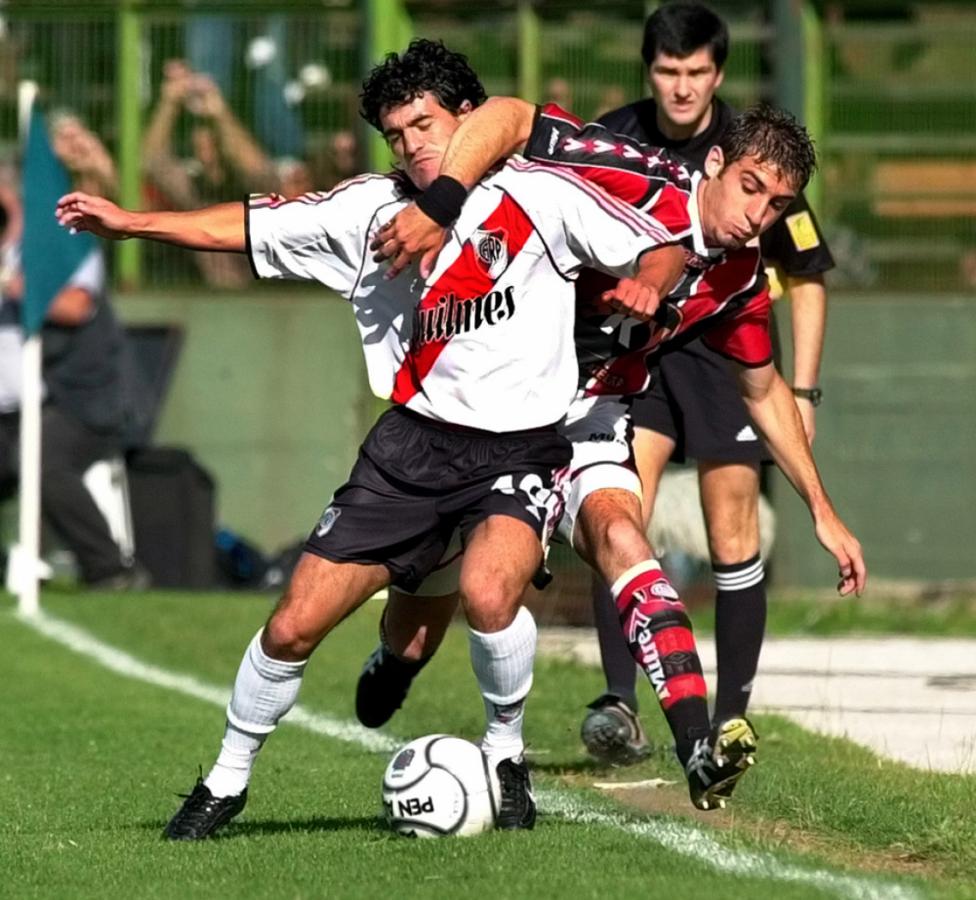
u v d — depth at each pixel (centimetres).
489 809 1931
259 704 1945
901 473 5672
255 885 1678
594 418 2056
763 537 4009
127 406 5172
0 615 4472
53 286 4722
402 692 2233
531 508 1919
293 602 1923
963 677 3506
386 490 1938
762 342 2144
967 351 5659
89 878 1747
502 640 1911
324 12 5806
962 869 1758
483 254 1931
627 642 1900
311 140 5841
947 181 5706
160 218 1962
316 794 2233
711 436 2461
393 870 1725
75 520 5047
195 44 5859
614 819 2031
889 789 2136
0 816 2148
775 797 2100
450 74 1967
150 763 2580
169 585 5222
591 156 1973
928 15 5694
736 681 2484
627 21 5725
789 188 1972
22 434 4706
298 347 5803
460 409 1934
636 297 1859
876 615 4888
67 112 5900
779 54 5697
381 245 1891
